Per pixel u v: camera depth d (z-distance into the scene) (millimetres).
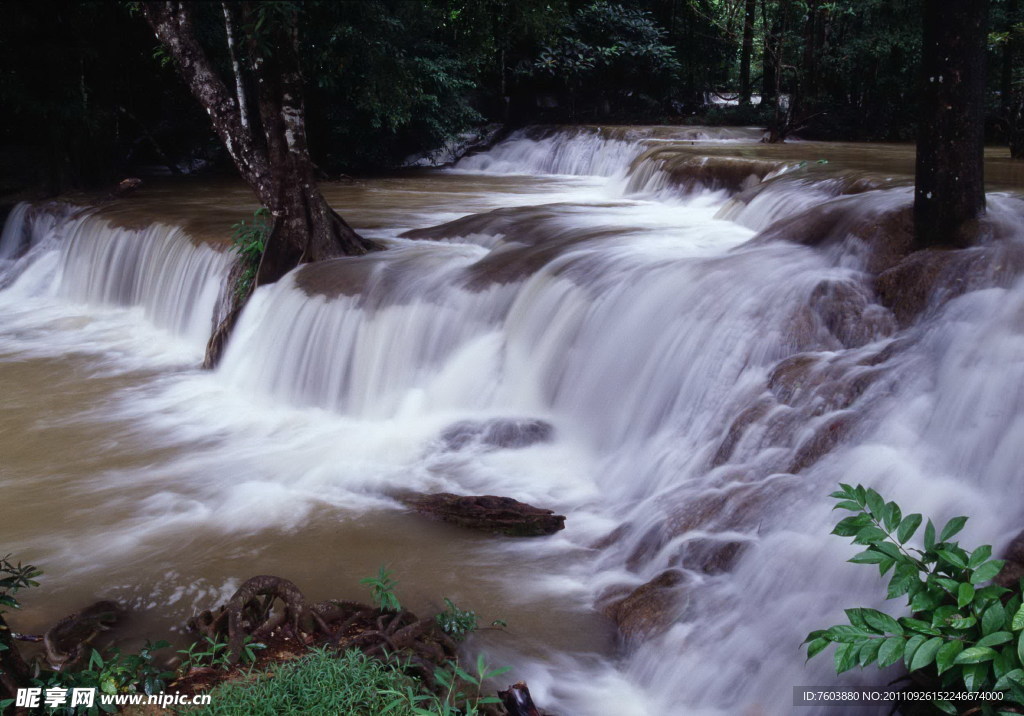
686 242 10383
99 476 7922
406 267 10461
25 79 16875
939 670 3455
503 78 27234
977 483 5465
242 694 4059
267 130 11023
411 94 17672
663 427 7621
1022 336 6145
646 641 5164
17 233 16766
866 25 23531
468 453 8109
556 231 11516
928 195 7637
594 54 26250
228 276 11680
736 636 5016
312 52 15742
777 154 15758
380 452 8266
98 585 6000
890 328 7156
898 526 4027
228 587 5973
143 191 17594
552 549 6488
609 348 8391
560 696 4863
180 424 9289
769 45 23078
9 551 6496
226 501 7348
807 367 6863
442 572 6156
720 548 5664
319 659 4316
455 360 9312
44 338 12609
